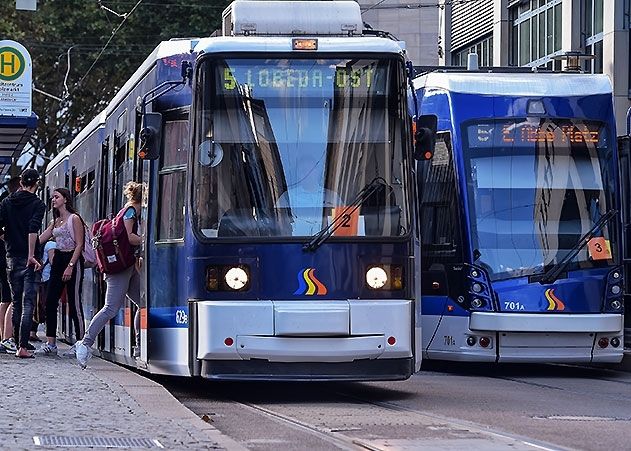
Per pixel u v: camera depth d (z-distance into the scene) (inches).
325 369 721.0
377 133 741.3
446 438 569.3
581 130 1000.2
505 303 968.3
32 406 612.7
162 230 783.7
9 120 1342.3
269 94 738.8
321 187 733.9
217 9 2635.3
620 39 1625.2
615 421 653.3
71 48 2539.4
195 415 604.4
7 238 909.2
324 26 791.1
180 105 767.7
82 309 1064.2
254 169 732.7
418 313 754.8
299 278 723.4
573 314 973.2
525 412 697.6
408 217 738.8
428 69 1104.2
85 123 2783.0
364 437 573.3
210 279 725.3
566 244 981.8
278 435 579.8
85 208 1163.3
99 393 674.8
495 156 988.6
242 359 719.1
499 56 2011.6
